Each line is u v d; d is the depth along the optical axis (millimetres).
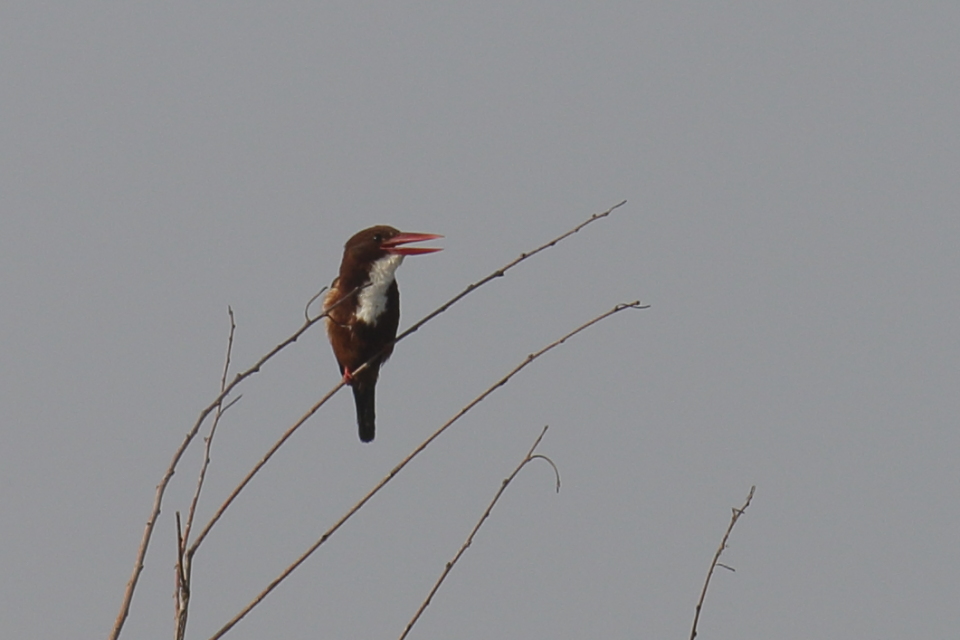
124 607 6875
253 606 7230
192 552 7145
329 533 7441
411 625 7465
